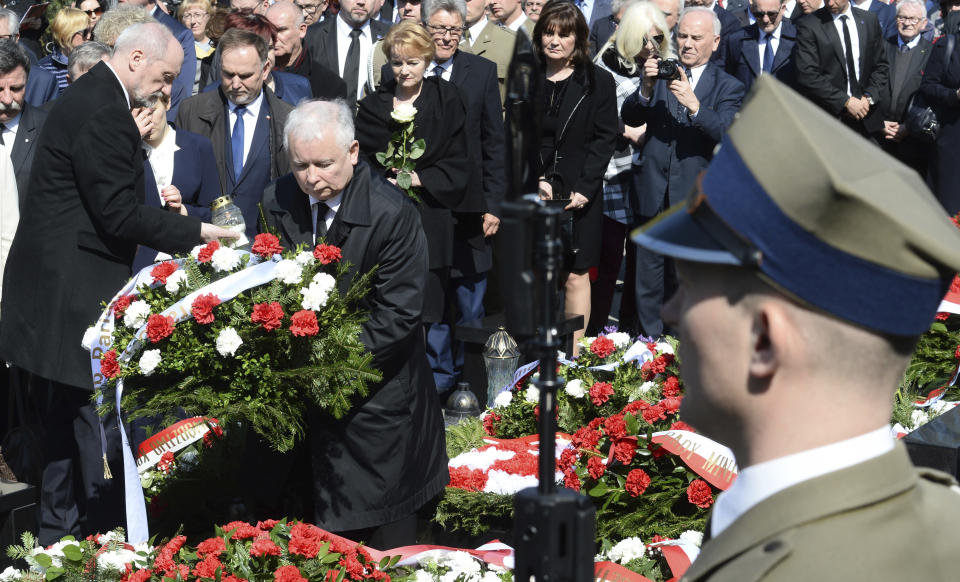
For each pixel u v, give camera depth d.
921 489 1.95
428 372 7.52
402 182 11.21
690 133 12.52
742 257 1.83
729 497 2.02
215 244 6.90
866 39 15.41
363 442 7.11
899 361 1.86
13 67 10.81
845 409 1.86
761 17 16.52
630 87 13.18
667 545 6.38
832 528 1.83
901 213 1.76
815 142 1.81
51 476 8.76
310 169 6.79
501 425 9.23
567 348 11.93
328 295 6.60
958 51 14.66
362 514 7.13
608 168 13.32
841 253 1.77
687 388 2.05
